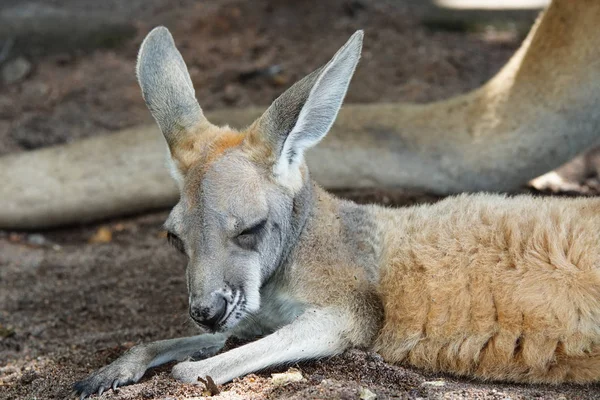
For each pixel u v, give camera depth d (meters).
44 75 18.48
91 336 10.69
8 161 14.49
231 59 18.30
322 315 8.70
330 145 13.30
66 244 14.01
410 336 8.74
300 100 8.37
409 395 7.80
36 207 14.15
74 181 14.12
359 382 8.14
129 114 17.08
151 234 13.89
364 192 13.30
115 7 19.92
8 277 12.69
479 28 19.20
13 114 17.25
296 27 19.09
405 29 18.94
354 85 16.89
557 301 8.23
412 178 13.13
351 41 8.36
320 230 9.07
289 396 7.69
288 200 8.67
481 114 12.74
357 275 8.94
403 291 8.84
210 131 8.88
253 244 8.31
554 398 7.90
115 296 11.90
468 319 8.52
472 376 8.65
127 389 8.18
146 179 14.05
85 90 17.89
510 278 8.42
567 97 11.87
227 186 8.26
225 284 8.05
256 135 8.56
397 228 9.29
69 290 12.19
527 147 12.30
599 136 12.08
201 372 8.23
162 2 20.03
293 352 8.47
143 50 9.25
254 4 19.53
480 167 12.67
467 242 8.75
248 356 8.35
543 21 12.14
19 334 10.91
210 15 19.22
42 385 9.07
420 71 17.39
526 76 12.23
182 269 12.43
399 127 13.28
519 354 8.41
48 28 19.12
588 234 8.37
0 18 19.25
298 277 8.92
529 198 9.32
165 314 11.20
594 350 8.24
